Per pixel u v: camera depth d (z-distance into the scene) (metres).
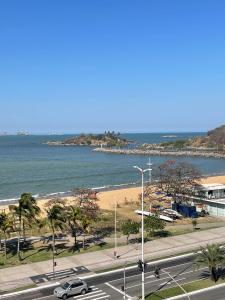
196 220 90.06
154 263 61.81
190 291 51.22
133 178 184.25
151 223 75.00
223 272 57.41
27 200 67.81
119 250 68.31
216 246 56.69
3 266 61.53
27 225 74.62
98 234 79.44
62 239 76.25
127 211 103.69
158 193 112.31
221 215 97.06
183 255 65.06
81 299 49.31
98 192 125.62
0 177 183.12
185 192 105.31
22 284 54.31
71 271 58.94
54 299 49.34
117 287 52.84
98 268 60.12
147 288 52.31
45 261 63.44
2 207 108.12
